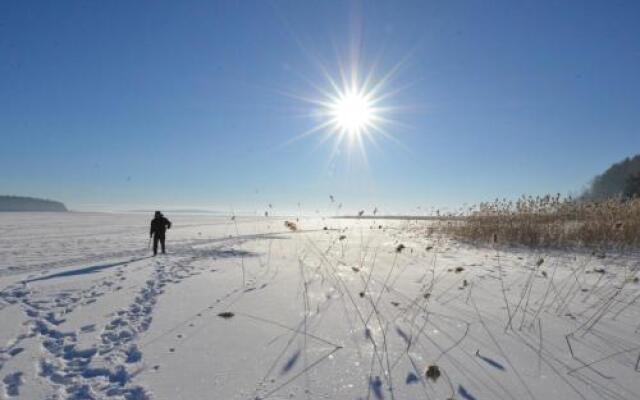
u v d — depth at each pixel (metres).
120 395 2.83
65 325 4.61
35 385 3.04
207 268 8.88
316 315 4.74
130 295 6.14
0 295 6.37
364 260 9.85
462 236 14.91
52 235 21.58
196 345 3.80
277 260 10.07
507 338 3.89
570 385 2.89
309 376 3.07
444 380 2.97
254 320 4.57
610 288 6.22
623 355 3.45
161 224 12.22
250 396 2.77
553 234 12.86
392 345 3.71
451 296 5.70
